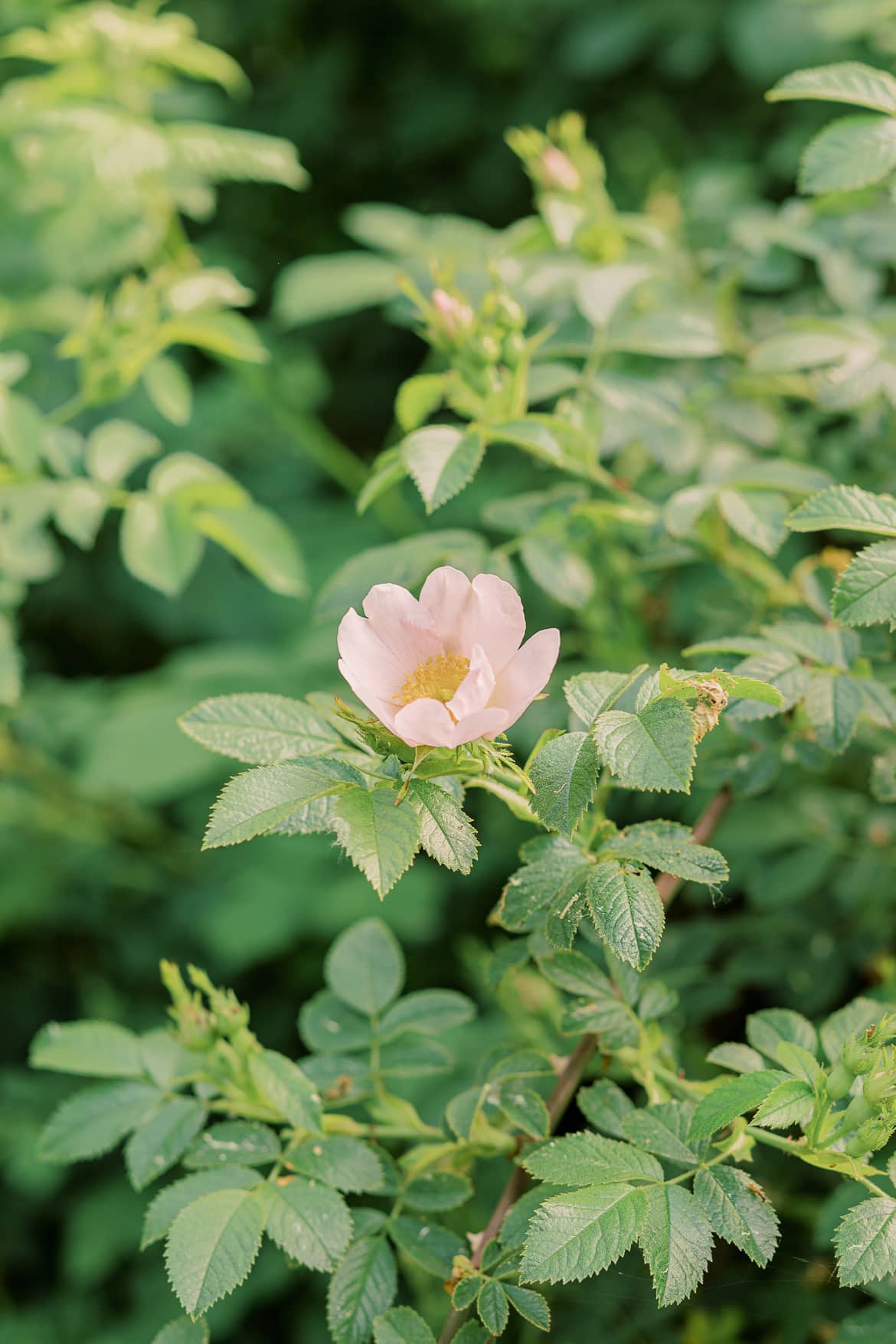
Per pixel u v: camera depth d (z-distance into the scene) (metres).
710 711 0.55
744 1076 0.55
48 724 1.10
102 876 1.11
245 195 1.62
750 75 1.20
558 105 1.45
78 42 0.83
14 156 0.91
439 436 0.63
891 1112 0.55
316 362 1.41
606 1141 0.56
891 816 0.75
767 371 0.71
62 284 1.03
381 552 0.67
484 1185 0.72
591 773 0.54
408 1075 0.64
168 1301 0.95
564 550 0.69
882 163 0.61
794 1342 0.65
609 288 0.72
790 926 0.75
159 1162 0.61
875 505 0.57
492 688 0.54
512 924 0.57
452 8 1.51
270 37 1.65
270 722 0.56
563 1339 0.66
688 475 0.75
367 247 1.64
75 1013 1.18
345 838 0.52
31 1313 1.01
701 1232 0.54
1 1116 1.06
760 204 0.91
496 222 1.56
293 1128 0.62
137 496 0.75
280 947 1.03
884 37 0.96
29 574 0.78
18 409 0.75
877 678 0.70
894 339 0.73
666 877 0.62
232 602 1.32
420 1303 0.73
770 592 0.71
